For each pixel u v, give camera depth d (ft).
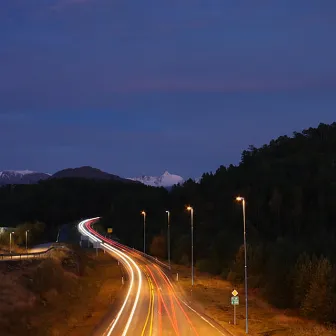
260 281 360.69
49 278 303.07
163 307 259.19
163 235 586.04
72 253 416.05
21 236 556.10
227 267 428.15
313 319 266.98
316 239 525.34
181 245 520.83
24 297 254.27
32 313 238.07
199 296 298.35
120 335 193.77
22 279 279.28
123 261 469.98
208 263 440.86
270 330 212.43
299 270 310.86
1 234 538.06
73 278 341.62
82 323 224.12
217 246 477.36
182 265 477.36
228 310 257.55
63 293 296.51
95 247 566.77
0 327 202.69
